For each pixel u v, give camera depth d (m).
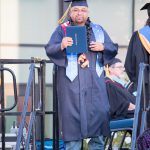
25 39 23.56
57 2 23.64
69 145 14.20
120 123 16.84
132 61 15.68
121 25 24.22
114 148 18.88
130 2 24.23
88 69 14.27
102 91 14.34
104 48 14.29
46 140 17.80
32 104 14.34
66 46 13.93
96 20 24.17
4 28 23.47
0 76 14.73
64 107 14.14
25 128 15.53
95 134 14.20
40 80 14.87
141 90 14.30
